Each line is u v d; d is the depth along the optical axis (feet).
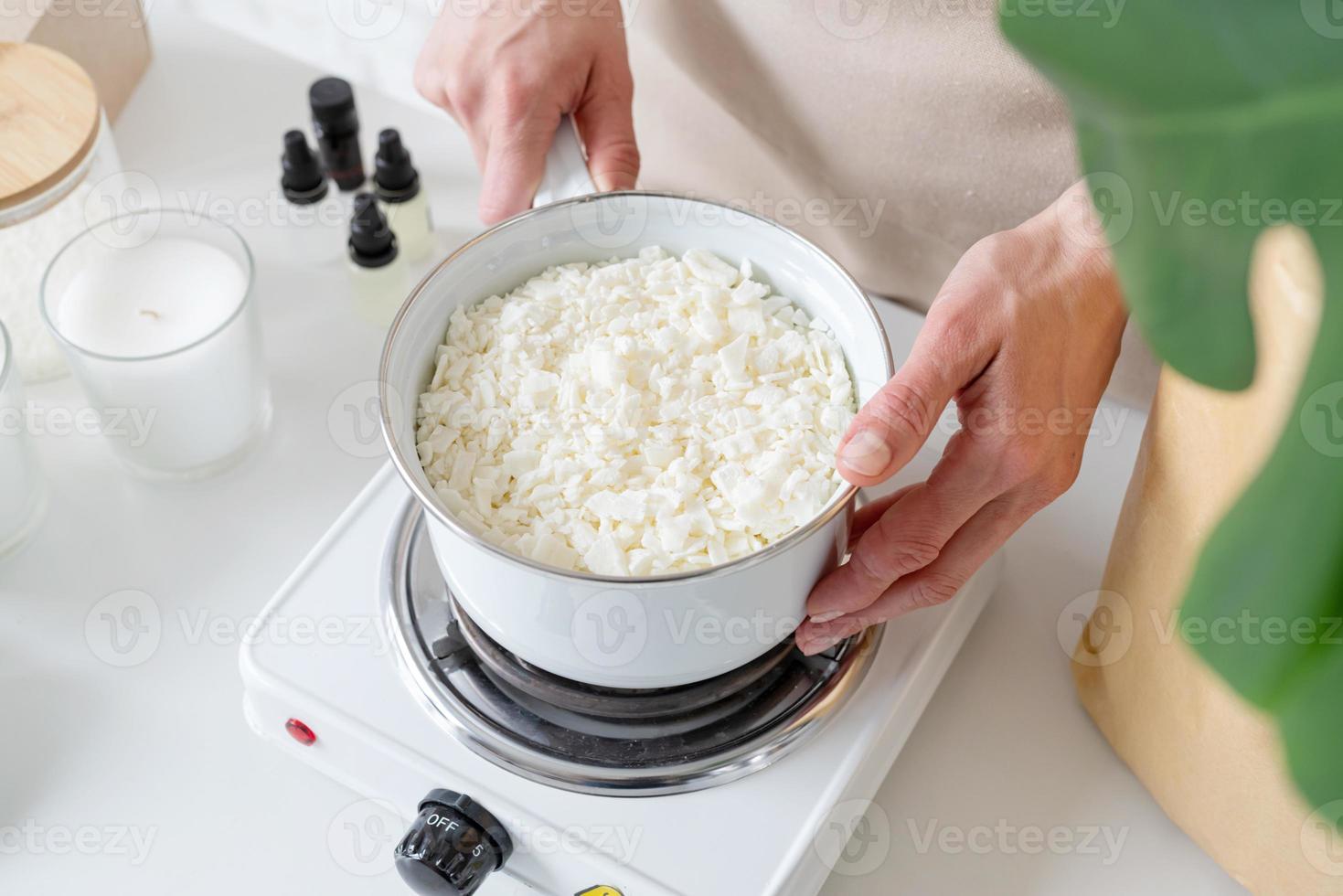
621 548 1.84
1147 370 2.69
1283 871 1.95
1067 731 2.33
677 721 2.11
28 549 2.57
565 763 2.05
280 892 2.14
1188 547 1.80
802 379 2.06
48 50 2.82
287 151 3.06
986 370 1.96
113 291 2.59
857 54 2.65
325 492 2.69
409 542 2.36
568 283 2.18
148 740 2.31
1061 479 2.07
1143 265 0.46
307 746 2.24
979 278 1.97
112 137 3.26
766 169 3.08
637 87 3.18
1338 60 0.42
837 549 1.92
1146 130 0.44
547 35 2.56
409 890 2.15
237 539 2.60
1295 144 0.43
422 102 4.43
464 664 2.18
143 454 2.63
